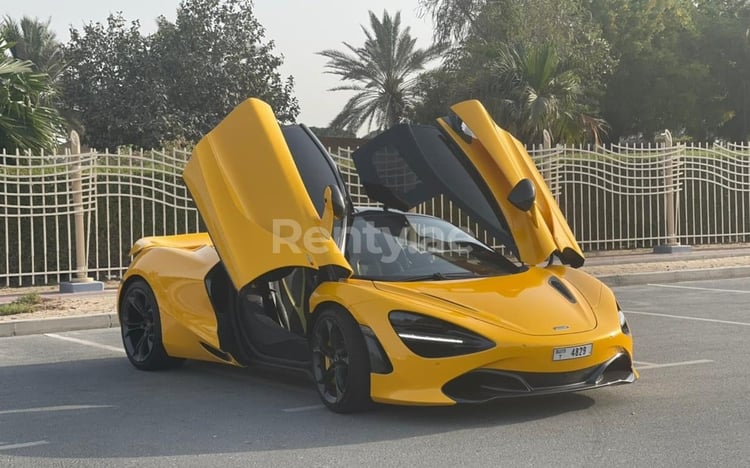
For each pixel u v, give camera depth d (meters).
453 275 5.93
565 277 6.09
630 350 5.58
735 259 16.03
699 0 44.56
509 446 4.71
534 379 5.13
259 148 5.99
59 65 44.72
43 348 8.62
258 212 5.82
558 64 25.05
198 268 6.87
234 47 33.47
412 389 5.12
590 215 17.42
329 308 5.54
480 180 6.36
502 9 32.12
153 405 5.98
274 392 6.30
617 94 41.41
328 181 6.04
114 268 13.57
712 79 41.78
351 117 41.69
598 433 4.94
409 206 6.73
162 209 14.29
